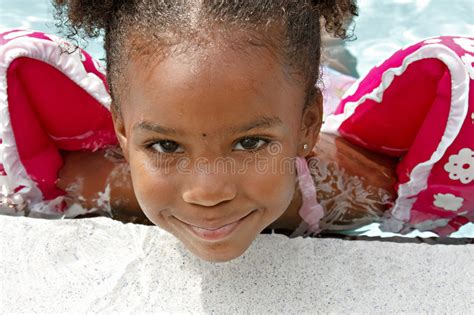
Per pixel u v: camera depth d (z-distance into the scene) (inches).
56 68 28.1
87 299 25.7
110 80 25.7
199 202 24.0
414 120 28.6
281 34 23.8
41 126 29.5
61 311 25.5
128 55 23.9
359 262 26.5
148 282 26.1
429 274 26.2
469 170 28.2
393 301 25.7
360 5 44.6
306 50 24.9
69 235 27.3
